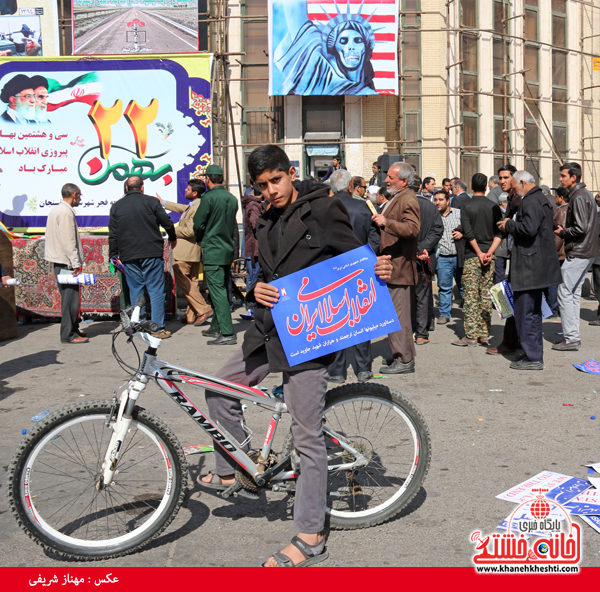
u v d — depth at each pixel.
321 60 14.83
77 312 8.24
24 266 9.72
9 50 15.03
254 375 3.35
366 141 16.02
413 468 3.40
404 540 3.25
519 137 18.05
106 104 10.90
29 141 10.98
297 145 16.17
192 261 9.17
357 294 3.09
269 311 3.14
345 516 3.36
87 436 3.33
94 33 14.26
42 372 6.74
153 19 14.20
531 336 6.45
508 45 17.70
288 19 14.77
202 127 10.85
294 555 3.02
